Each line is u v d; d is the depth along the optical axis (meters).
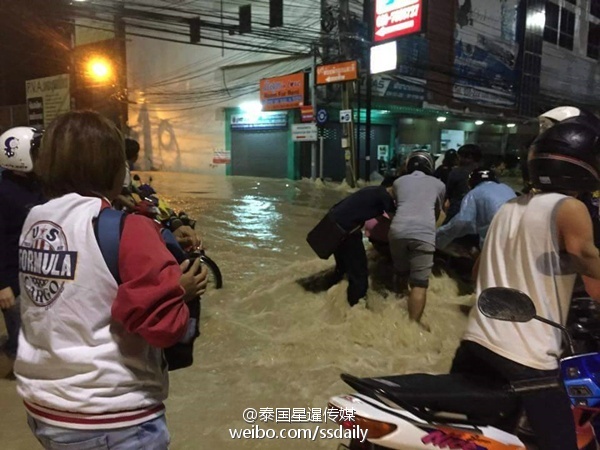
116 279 1.64
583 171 2.19
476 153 6.27
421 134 29.34
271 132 24.72
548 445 2.14
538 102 34.47
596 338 2.69
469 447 2.03
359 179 22.73
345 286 5.43
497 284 2.28
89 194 1.76
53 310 1.63
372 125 26.44
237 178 24.19
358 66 20.38
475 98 29.67
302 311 5.29
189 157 28.16
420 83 26.27
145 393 1.71
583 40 38.25
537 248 2.20
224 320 5.01
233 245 8.52
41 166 1.75
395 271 5.83
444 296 5.58
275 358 4.34
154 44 28.66
